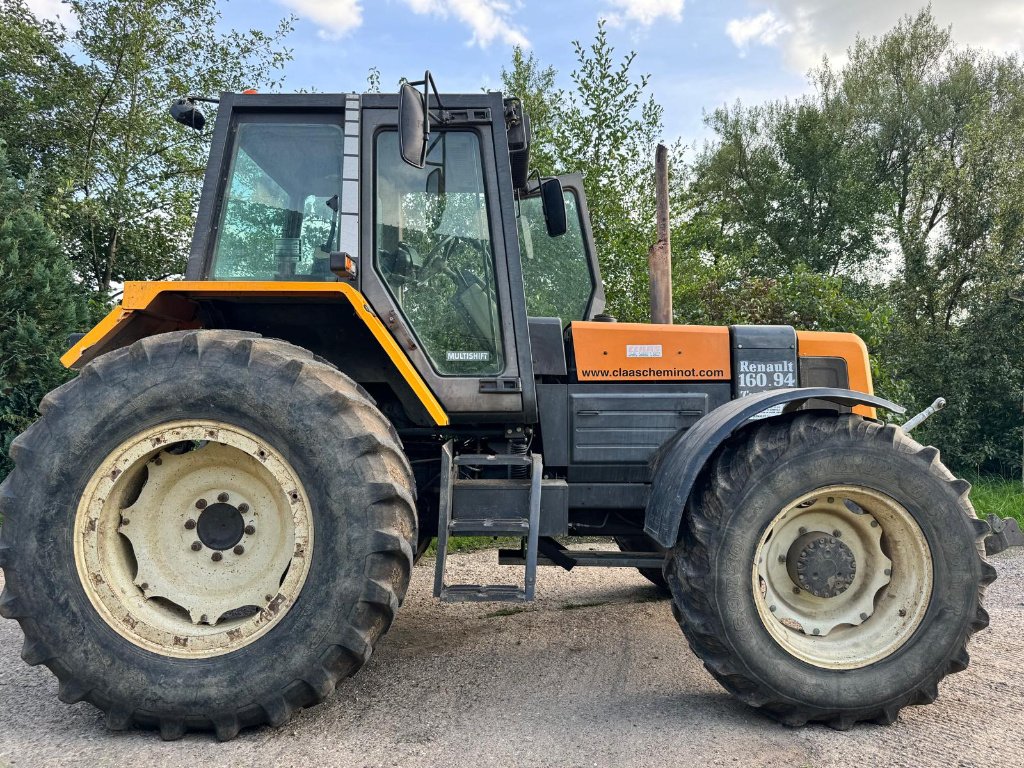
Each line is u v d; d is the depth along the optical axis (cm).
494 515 288
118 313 276
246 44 1114
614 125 788
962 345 1123
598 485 328
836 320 847
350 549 242
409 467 264
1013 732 244
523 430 326
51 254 812
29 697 273
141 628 243
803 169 2211
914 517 257
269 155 301
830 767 219
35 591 239
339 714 256
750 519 252
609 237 770
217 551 259
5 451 728
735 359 337
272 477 254
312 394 251
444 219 305
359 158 296
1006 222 1124
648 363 334
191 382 250
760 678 245
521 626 365
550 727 246
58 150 1038
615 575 476
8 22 991
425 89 268
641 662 312
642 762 221
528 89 923
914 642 253
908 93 2067
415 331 301
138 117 1017
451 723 249
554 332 328
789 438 260
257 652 238
